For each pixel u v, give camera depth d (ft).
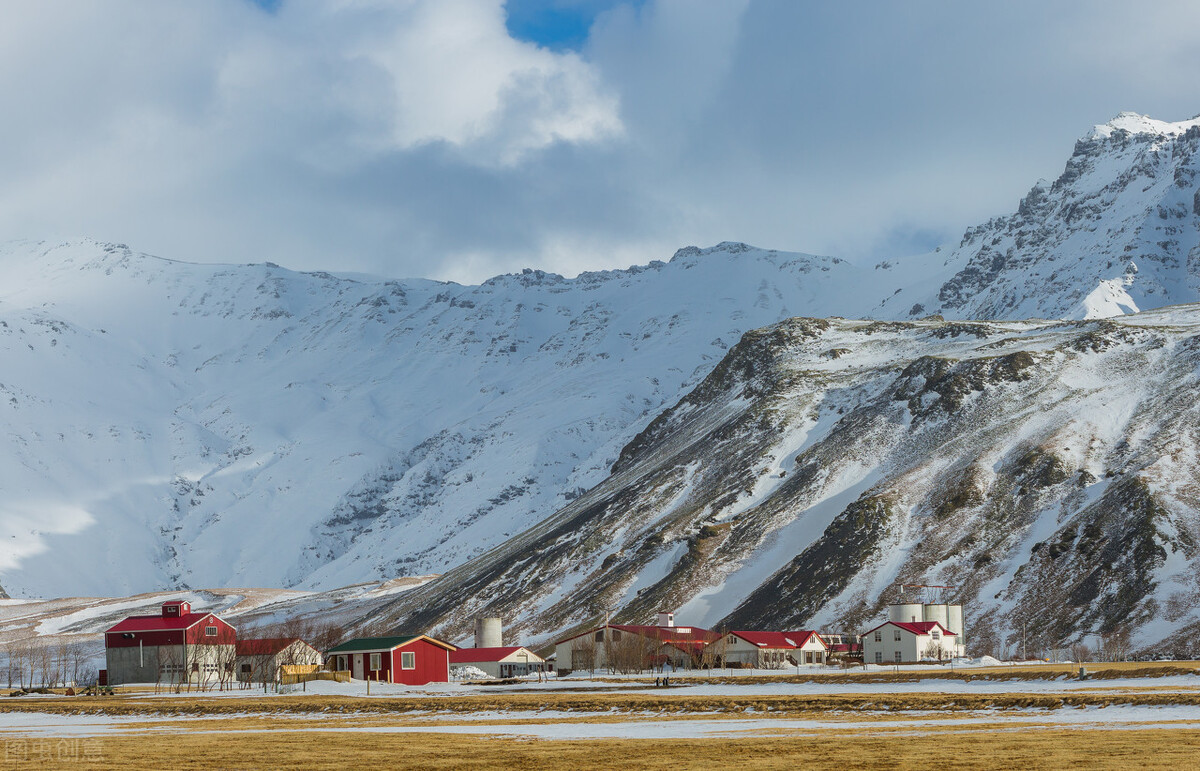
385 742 261.65
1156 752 216.54
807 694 393.29
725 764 214.90
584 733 276.00
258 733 290.15
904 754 221.46
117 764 228.22
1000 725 270.87
